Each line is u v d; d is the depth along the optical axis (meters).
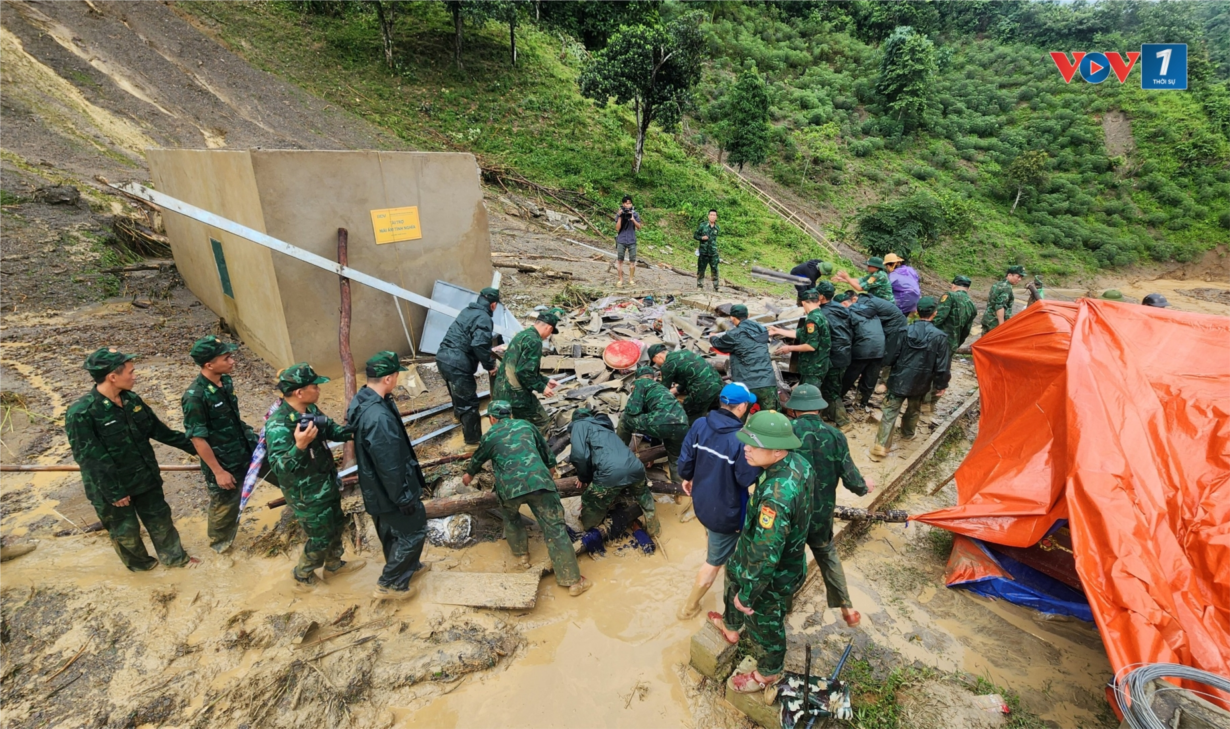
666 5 43.34
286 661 3.58
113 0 19.92
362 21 26.19
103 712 3.17
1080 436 3.87
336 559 4.34
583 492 5.10
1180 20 52.62
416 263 8.07
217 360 4.10
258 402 6.71
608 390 6.89
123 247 10.21
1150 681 2.56
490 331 5.88
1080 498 3.65
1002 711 3.44
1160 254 38.25
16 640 3.54
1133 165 44.22
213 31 21.95
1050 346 4.68
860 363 7.18
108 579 4.10
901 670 3.75
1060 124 47.72
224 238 7.62
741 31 49.28
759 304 10.35
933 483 6.19
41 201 9.90
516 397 5.70
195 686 3.37
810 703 3.26
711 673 3.65
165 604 3.93
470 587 4.26
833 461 3.76
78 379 6.61
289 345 6.98
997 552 4.50
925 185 40.69
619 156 24.03
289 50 23.22
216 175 7.27
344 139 19.69
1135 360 4.19
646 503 4.93
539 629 4.08
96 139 13.58
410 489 3.90
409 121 22.31
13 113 12.77
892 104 45.50
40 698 3.23
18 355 6.81
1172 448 3.74
